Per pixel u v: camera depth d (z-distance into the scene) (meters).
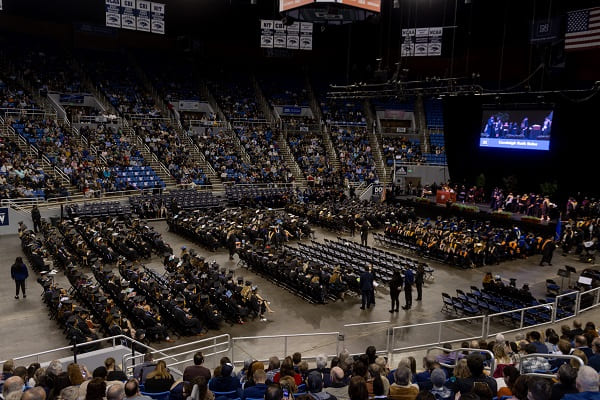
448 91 34.03
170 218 34.84
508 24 47.06
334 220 37.25
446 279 26.53
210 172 46.97
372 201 46.19
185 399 7.73
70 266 21.98
